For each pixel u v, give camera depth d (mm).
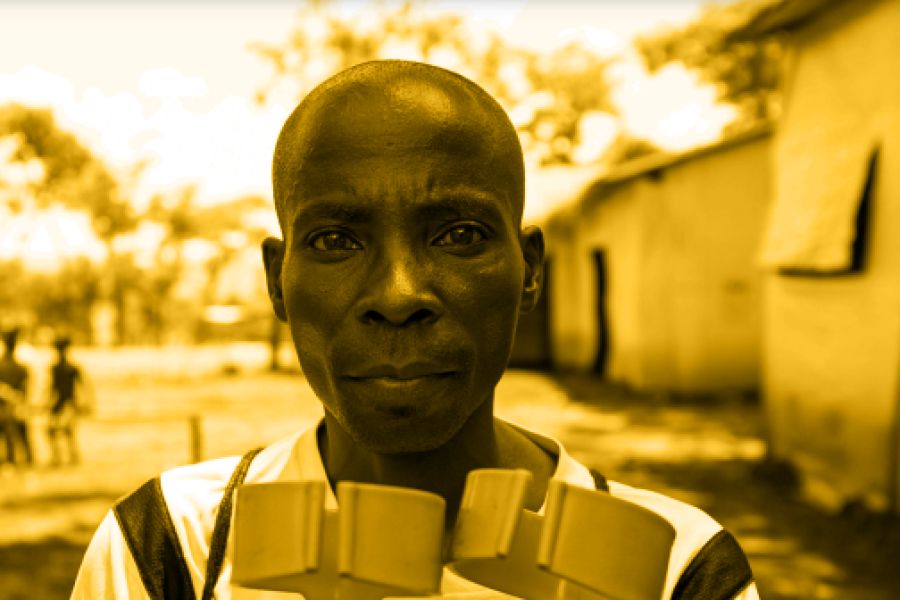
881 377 6324
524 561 715
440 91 888
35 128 20875
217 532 1113
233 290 26375
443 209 854
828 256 6707
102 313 25234
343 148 861
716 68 21500
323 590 696
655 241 13070
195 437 8375
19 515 7105
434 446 845
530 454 1195
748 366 12828
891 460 6164
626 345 14117
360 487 655
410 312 815
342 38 17422
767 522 6305
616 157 21625
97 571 1136
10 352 9508
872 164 6469
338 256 870
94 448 10477
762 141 12719
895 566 5191
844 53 6844
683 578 1121
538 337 18016
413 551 654
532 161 21281
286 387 16312
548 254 17578
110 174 21750
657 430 10484
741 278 12867
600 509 669
